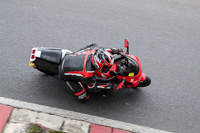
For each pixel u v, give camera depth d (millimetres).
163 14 34000
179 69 26453
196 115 22281
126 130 20219
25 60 25062
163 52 28250
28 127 18766
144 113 21969
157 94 23703
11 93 21844
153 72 25688
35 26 29438
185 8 35656
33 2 32969
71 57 20422
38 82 23203
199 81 25469
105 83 20875
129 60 21312
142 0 36312
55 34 28781
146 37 30000
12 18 30047
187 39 30516
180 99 23500
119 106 22250
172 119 21734
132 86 22391
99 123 20391
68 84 21203
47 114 20328
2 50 25719
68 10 32562
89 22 31156
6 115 19500
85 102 22109
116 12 33344
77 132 19125
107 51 21125
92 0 35062
